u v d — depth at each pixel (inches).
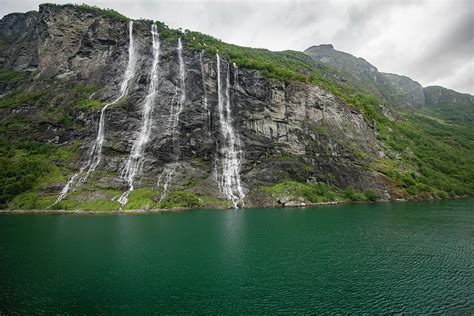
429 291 1153.4
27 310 998.4
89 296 1101.7
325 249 1690.5
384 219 2583.7
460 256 1577.3
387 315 976.3
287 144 4035.4
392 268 1396.4
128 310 1002.1
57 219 2485.2
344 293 1135.6
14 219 2471.7
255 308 1019.3
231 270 1363.2
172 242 1813.5
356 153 4345.5
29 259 1488.7
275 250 1669.5
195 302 1059.3
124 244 1759.4
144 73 3983.8
